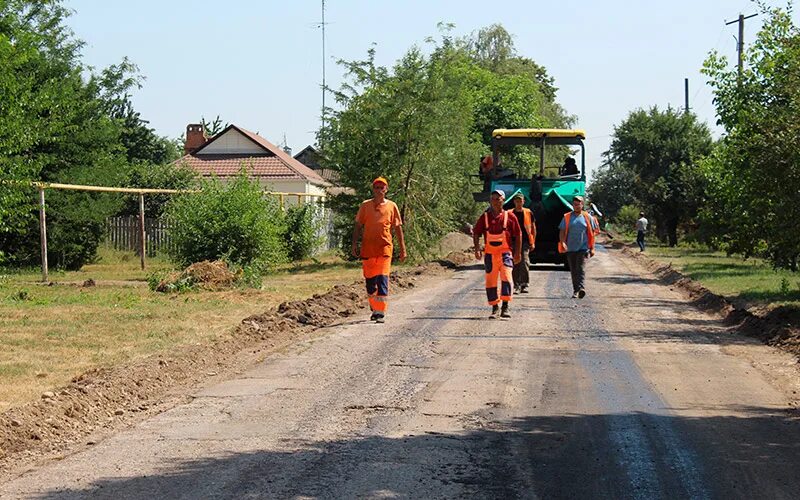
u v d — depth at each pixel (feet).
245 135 208.44
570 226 69.62
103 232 115.65
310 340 47.65
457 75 115.55
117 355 41.39
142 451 26.86
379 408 32.22
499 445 27.32
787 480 24.13
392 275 83.97
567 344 46.52
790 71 58.59
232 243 82.53
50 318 53.78
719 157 89.04
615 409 32.27
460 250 150.92
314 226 124.77
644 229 159.84
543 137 105.50
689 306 66.59
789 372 39.68
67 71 112.16
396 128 111.24
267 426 29.73
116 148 118.42
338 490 23.04
